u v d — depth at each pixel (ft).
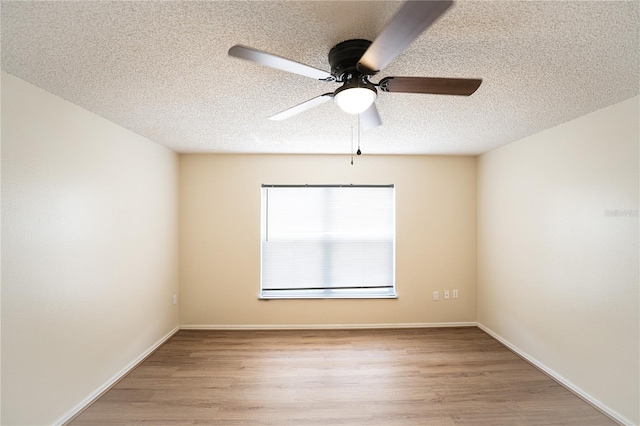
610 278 7.34
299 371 9.33
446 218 13.28
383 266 13.32
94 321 7.96
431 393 8.18
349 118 8.44
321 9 4.08
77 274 7.43
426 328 12.95
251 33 4.61
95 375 7.97
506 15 4.15
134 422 7.01
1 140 5.74
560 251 8.79
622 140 7.10
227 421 7.06
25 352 6.15
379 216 13.33
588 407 7.62
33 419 6.29
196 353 10.58
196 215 12.89
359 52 4.71
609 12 4.06
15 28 4.41
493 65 5.53
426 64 5.50
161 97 6.99
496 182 11.89
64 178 7.08
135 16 4.17
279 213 13.19
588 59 5.30
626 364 6.96
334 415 7.28
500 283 11.61
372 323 13.00
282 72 5.83
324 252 13.23
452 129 9.45
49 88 6.48
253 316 12.86
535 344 9.74
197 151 12.46
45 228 6.59
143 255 10.22
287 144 11.34
